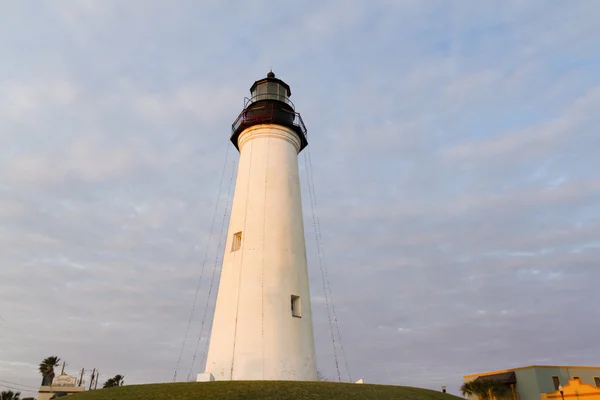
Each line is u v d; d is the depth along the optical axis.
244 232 22.30
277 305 20.56
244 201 23.23
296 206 23.94
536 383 49.31
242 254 21.67
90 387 70.25
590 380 52.56
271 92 25.94
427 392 18.14
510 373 52.47
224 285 21.58
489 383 52.06
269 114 25.02
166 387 15.56
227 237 23.23
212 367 19.77
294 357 19.84
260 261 21.36
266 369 19.09
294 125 25.42
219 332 20.45
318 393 15.13
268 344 19.58
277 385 15.73
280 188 23.58
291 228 22.95
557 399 45.69
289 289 21.30
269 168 23.86
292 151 25.28
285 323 20.34
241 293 20.69
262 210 22.72
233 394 14.30
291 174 24.47
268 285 20.86
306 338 20.84
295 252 22.53
